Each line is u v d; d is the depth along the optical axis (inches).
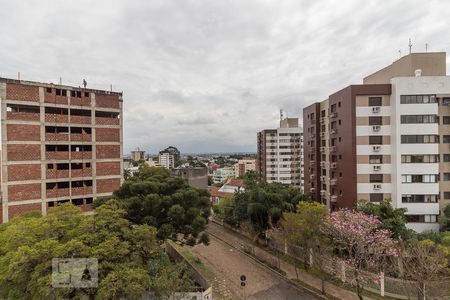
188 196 892.0
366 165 1262.3
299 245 1004.6
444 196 1234.0
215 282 905.5
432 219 1200.2
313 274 946.7
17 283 507.2
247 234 1424.7
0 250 594.6
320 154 1640.0
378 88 1255.5
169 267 657.0
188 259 1082.7
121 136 1457.9
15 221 738.2
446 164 1238.9
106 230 599.5
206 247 1278.3
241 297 810.2
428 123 1201.4
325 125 1574.8
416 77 1208.8
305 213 882.8
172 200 858.1
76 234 582.6
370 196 1254.9
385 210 1002.1
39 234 569.9
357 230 796.6
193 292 690.8
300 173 3152.1
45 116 1229.7
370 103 1267.2
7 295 536.7
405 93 1209.4
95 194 1357.0
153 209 822.5
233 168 5502.0
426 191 1199.6
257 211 1186.6
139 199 825.5
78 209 681.6
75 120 1312.7
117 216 646.5
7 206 1125.1
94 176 1358.3
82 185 1339.8
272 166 3142.2
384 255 792.9
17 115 1159.0
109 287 483.2
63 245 506.9
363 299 764.6
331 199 1443.2
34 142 1196.5
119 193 903.7
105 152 1397.6
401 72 1314.0
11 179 1138.7
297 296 821.2
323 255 895.1
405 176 1206.3
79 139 1322.6
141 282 527.2
